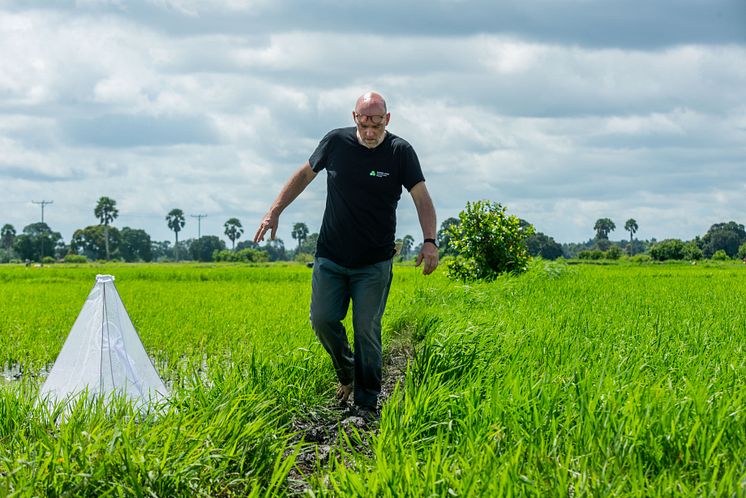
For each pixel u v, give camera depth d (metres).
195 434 4.14
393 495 3.40
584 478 3.41
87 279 32.34
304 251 189.75
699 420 4.02
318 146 6.11
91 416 4.68
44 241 158.25
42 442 4.02
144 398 5.68
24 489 3.46
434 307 11.66
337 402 6.34
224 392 5.30
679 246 87.94
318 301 6.11
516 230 20.25
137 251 178.25
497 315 9.84
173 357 8.52
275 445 4.36
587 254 95.25
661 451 3.84
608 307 11.12
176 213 179.12
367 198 5.89
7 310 14.38
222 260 125.44
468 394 4.87
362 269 6.03
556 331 7.79
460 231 20.34
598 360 6.08
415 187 5.98
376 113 5.66
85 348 5.85
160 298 17.14
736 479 3.45
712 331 8.07
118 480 3.61
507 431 4.25
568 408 4.39
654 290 15.66
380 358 6.22
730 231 142.88
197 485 3.77
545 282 17.58
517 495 3.30
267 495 3.67
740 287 17.25
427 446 4.37
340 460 4.69
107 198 159.25
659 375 5.48
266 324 10.45
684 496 3.24
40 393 5.80
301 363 6.49
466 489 3.30
